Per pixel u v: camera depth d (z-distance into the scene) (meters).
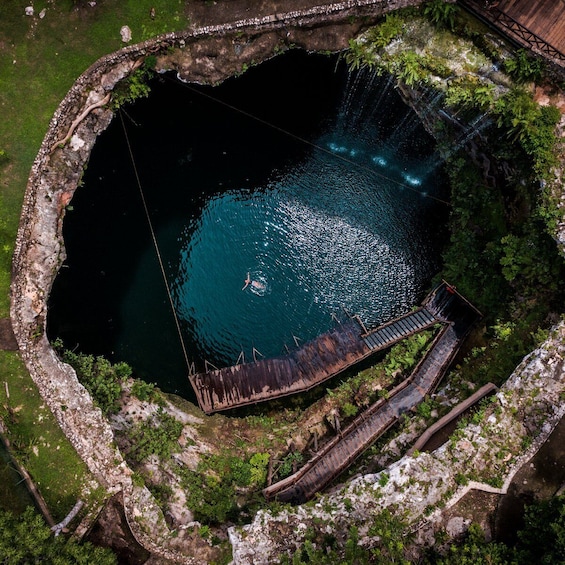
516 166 24.55
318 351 26.91
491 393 23.80
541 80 23.83
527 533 19.92
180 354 27.59
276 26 25.34
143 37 25.12
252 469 25.08
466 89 24.61
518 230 24.94
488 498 21.81
